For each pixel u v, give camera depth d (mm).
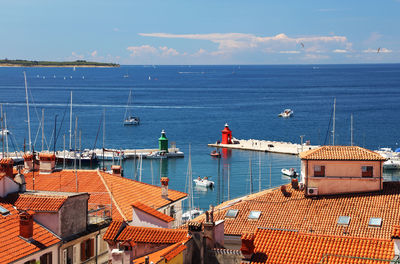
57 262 55719
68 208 58688
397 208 82125
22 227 53875
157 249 53906
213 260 53281
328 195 88125
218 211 86938
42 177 83688
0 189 59750
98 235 61781
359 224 79562
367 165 88000
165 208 80188
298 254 50625
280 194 90125
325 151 90562
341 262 48938
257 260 50375
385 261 48031
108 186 80438
